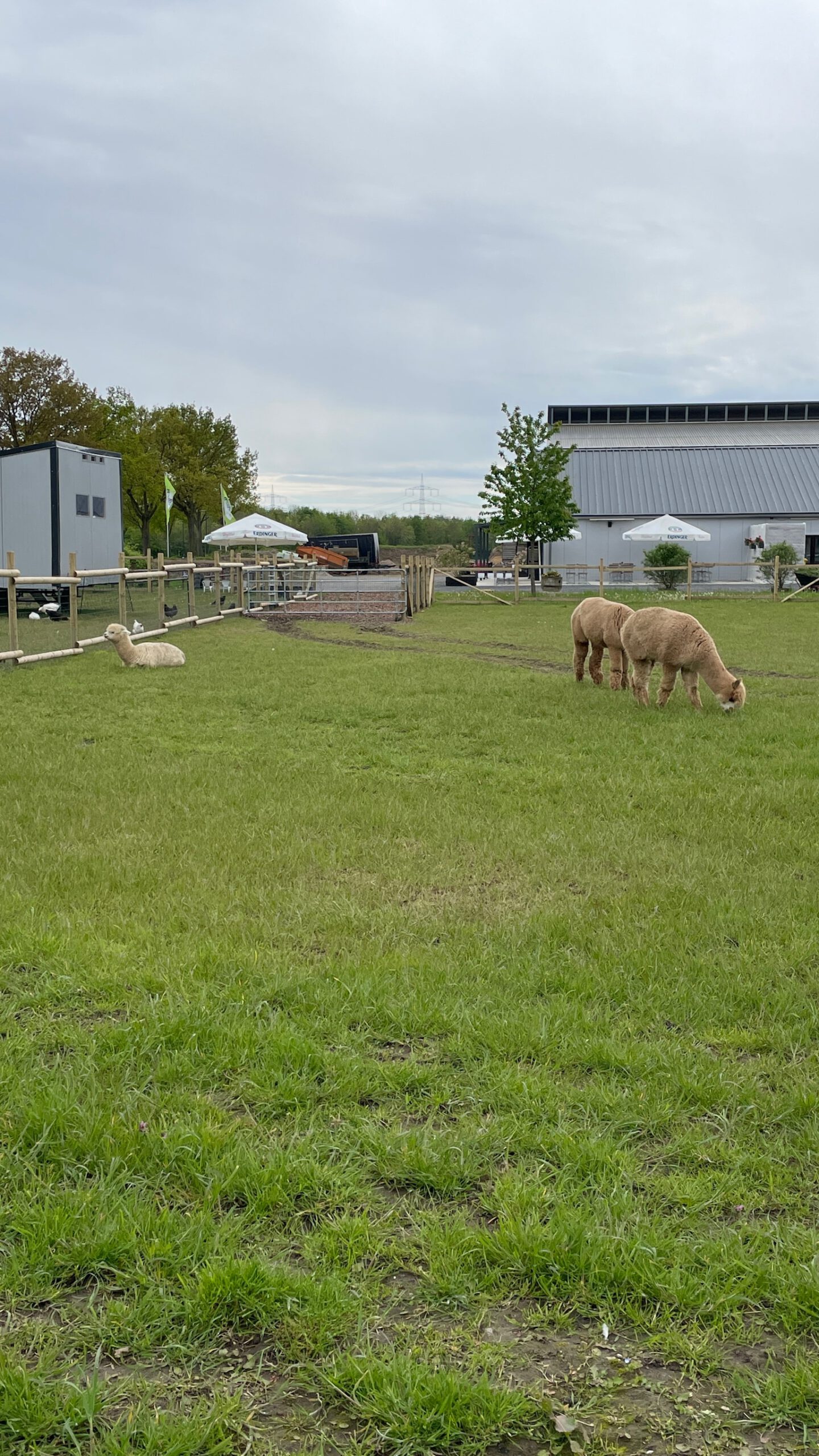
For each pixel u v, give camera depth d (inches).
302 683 559.5
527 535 1656.0
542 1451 83.2
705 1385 89.3
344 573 1754.4
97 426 2206.0
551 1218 106.4
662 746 378.0
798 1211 110.2
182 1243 103.0
